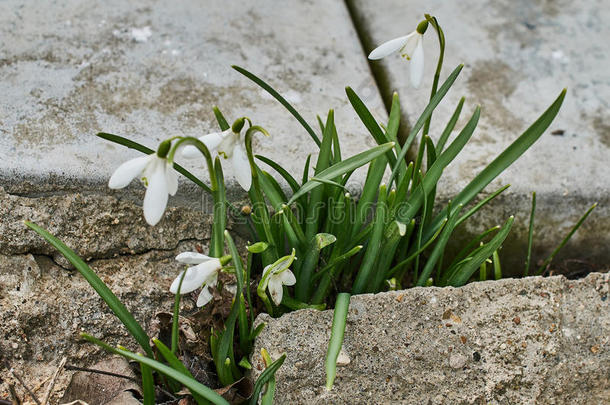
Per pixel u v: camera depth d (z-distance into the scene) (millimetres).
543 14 893
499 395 674
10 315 680
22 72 771
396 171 680
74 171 715
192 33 826
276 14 856
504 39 866
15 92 756
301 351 668
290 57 824
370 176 703
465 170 768
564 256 773
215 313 684
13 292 687
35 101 753
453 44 856
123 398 666
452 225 693
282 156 755
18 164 710
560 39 872
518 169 772
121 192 717
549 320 691
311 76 813
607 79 843
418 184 707
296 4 869
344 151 763
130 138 743
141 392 673
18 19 807
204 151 610
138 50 804
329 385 626
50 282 696
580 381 682
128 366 685
